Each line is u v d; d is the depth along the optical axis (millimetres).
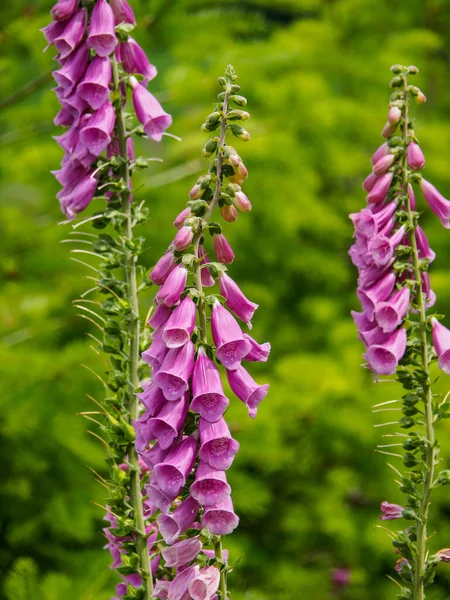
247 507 3529
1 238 4301
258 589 3549
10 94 4141
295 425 3598
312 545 3840
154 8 3311
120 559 2150
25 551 3586
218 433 1960
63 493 3529
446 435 3459
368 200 2123
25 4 3617
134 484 2111
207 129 1992
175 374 1958
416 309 2115
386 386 3643
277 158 4246
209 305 1993
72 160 2150
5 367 3385
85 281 4133
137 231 4242
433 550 3488
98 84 2121
